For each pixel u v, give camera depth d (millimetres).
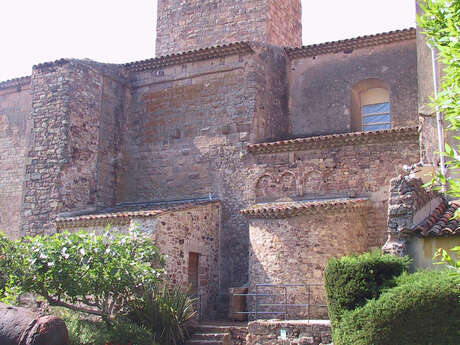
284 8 26406
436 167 13977
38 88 21203
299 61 22578
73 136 20469
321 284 15469
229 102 20812
